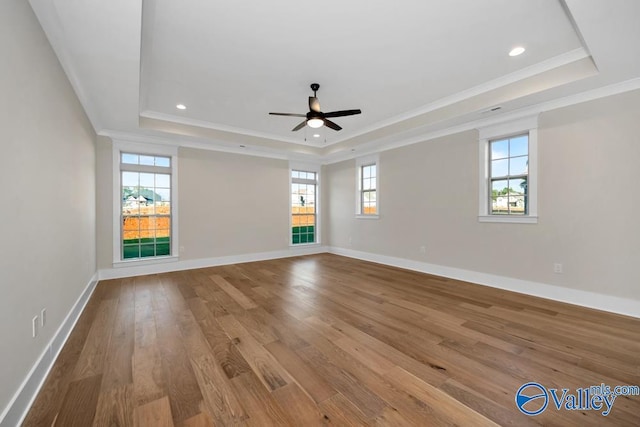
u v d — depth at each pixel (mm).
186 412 1529
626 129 2863
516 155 3775
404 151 5211
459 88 3588
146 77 3209
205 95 3732
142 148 4770
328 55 2809
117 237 4547
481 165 4059
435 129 4457
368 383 1789
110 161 4484
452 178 4449
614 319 2779
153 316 2928
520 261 3676
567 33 2479
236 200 5863
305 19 2275
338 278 4527
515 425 1432
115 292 3775
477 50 2744
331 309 3121
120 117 3812
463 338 2408
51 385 1768
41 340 1905
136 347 2264
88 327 2650
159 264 4941
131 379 1832
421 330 2570
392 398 1643
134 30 2014
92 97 3162
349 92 3682
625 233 2889
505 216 3803
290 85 3453
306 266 5508
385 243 5660
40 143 1944
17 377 1541
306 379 1833
